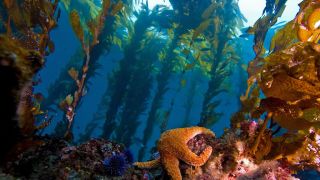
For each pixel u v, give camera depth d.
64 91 14.61
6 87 1.44
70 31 33.44
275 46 3.85
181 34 12.75
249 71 3.81
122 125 11.75
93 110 44.75
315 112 2.81
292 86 2.65
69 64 16.72
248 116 3.59
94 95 43.00
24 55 1.52
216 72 10.83
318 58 2.60
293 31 3.70
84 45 4.49
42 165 2.75
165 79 12.25
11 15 4.04
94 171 3.00
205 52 14.93
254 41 5.34
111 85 13.77
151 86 13.38
